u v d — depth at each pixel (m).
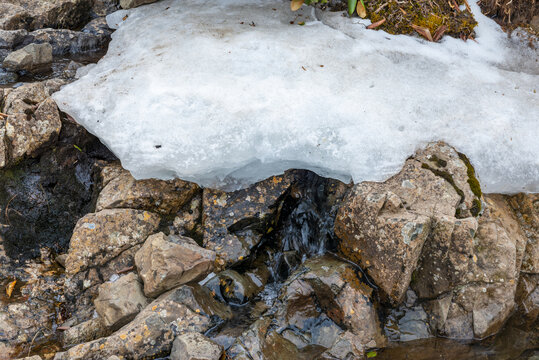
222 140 2.73
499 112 2.89
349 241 2.77
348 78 2.91
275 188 2.86
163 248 2.66
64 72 3.12
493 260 2.74
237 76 2.88
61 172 2.90
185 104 2.79
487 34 3.17
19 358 2.58
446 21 3.13
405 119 2.83
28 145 2.84
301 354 2.64
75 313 2.72
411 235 2.65
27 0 3.35
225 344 2.62
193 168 2.71
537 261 2.84
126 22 3.28
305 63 2.94
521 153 2.81
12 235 2.84
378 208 2.70
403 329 2.72
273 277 2.87
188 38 3.04
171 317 2.62
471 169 2.78
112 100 2.84
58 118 2.88
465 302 2.73
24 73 3.13
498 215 2.83
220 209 2.84
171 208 2.84
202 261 2.69
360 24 3.12
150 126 2.75
